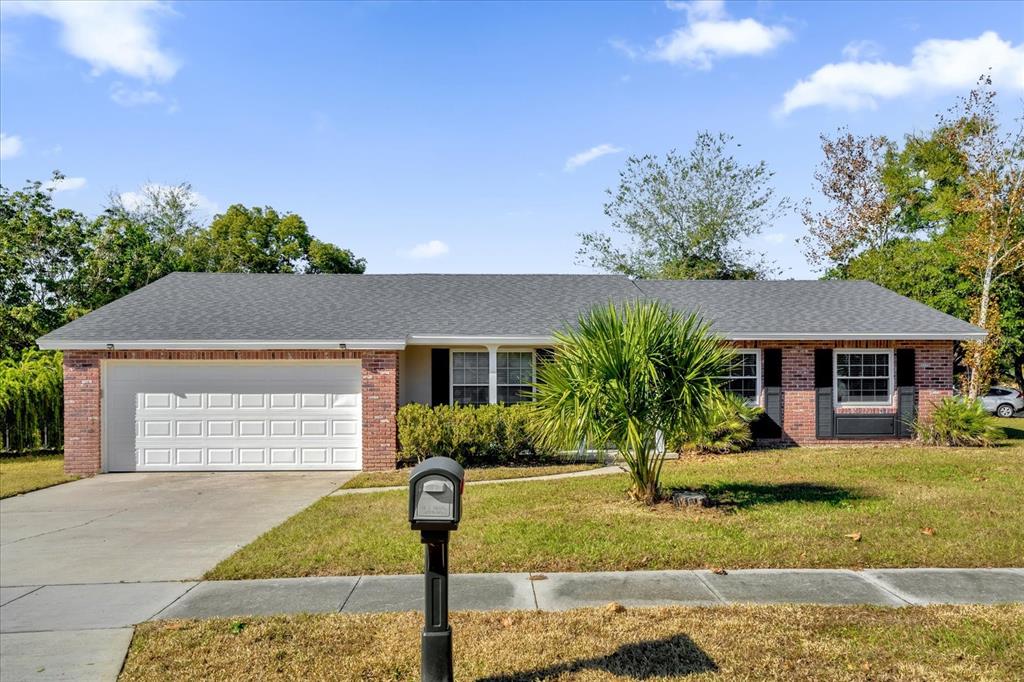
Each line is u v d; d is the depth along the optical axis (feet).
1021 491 34.73
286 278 65.36
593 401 30.37
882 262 108.88
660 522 28.50
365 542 26.48
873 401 57.06
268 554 25.09
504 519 29.73
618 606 18.93
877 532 26.71
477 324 54.29
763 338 54.85
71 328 49.96
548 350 54.54
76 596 21.01
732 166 118.32
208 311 54.60
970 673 14.92
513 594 20.38
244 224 150.41
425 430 48.29
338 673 15.39
